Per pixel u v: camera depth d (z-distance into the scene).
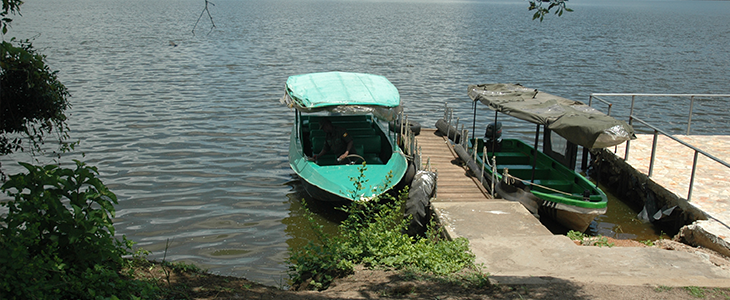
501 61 41.12
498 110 12.38
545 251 7.75
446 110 18.03
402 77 32.47
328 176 12.10
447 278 6.47
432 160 14.41
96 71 31.41
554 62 41.31
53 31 56.25
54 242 4.63
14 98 5.64
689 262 7.21
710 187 11.09
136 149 16.75
